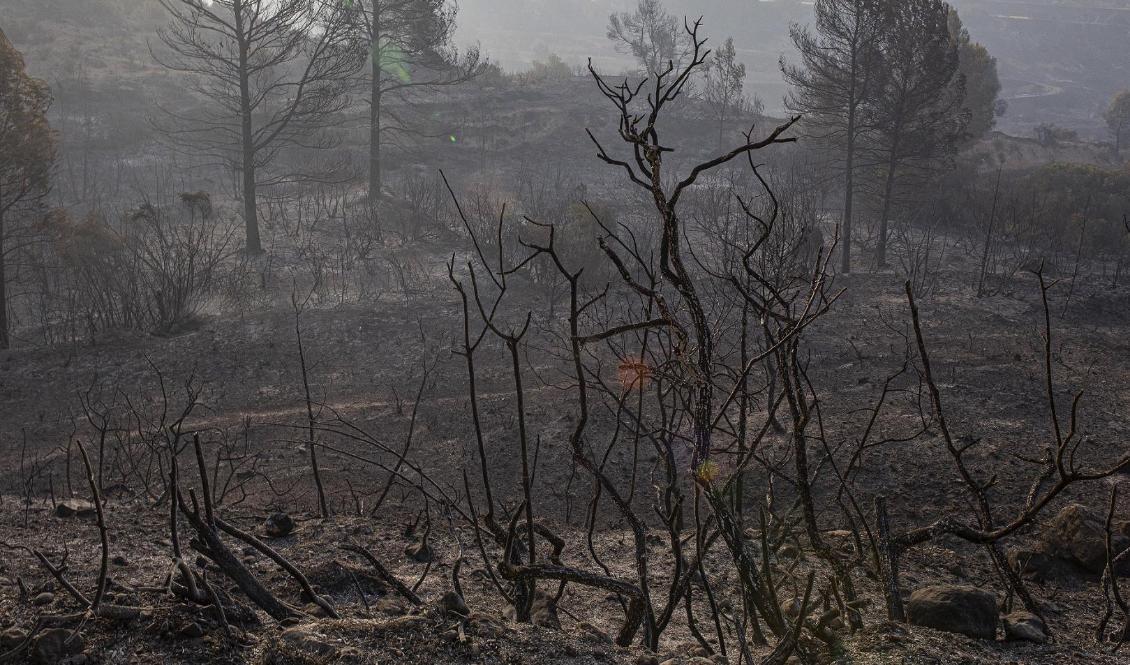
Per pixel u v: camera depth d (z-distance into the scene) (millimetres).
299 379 16141
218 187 37906
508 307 20750
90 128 42000
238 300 20906
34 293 22938
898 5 28219
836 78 29141
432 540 5598
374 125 34375
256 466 10977
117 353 17250
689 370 2447
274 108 44344
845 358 17328
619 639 3039
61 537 4641
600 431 12195
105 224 25031
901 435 11758
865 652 3100
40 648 2482
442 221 29656
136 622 2709
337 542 5203
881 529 3615
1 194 19578
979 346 19031
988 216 36781
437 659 2562
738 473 2879
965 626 3590
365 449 12156
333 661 2467
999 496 9883
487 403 14359
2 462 11703
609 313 19016
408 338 18562
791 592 3949
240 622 2910
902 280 25797
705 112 55969
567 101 56094
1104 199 41344
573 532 6867
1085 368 17203
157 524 5152
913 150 29688
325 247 27234
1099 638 4406
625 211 34969
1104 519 9102
